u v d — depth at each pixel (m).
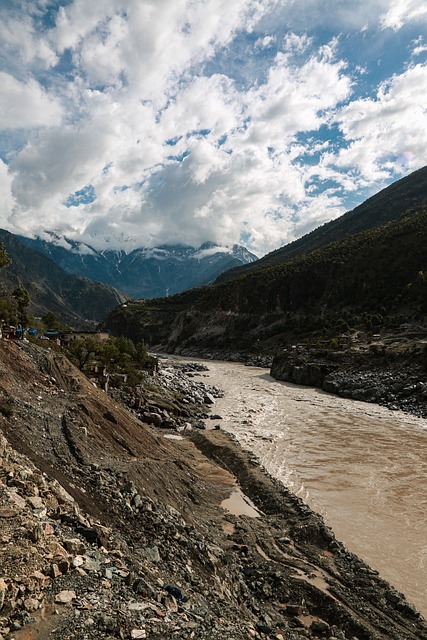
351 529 23.77
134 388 56.03
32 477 14.27
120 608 9.40
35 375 29.89
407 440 43.19
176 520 18.64
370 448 40.19
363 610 16.05
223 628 10.87
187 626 9.88
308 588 16.97
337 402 66.38
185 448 38.69
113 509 16.41
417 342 82.94
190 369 118.00
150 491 20.55
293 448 40.09
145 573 12.22
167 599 11.02
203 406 61.19
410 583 18.69
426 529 23.83
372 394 68.06
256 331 173.50
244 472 32.34
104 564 11.24
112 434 26.06
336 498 28.14
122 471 20.30
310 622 15.23
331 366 84.25
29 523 11.03
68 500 14.45
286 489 28.91
